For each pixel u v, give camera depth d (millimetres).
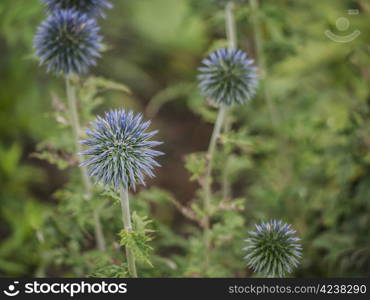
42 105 1014
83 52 785
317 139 896
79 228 816
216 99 782
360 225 863
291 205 890
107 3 804
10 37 908
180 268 822
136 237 697
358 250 831
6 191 985
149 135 710
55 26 779
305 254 878
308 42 940
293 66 978
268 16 872
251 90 787
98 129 711
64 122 800
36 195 1025
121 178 703
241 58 782
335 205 872
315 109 927
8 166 986
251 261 736
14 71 1014
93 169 711
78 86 800
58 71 788
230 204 780
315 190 907
